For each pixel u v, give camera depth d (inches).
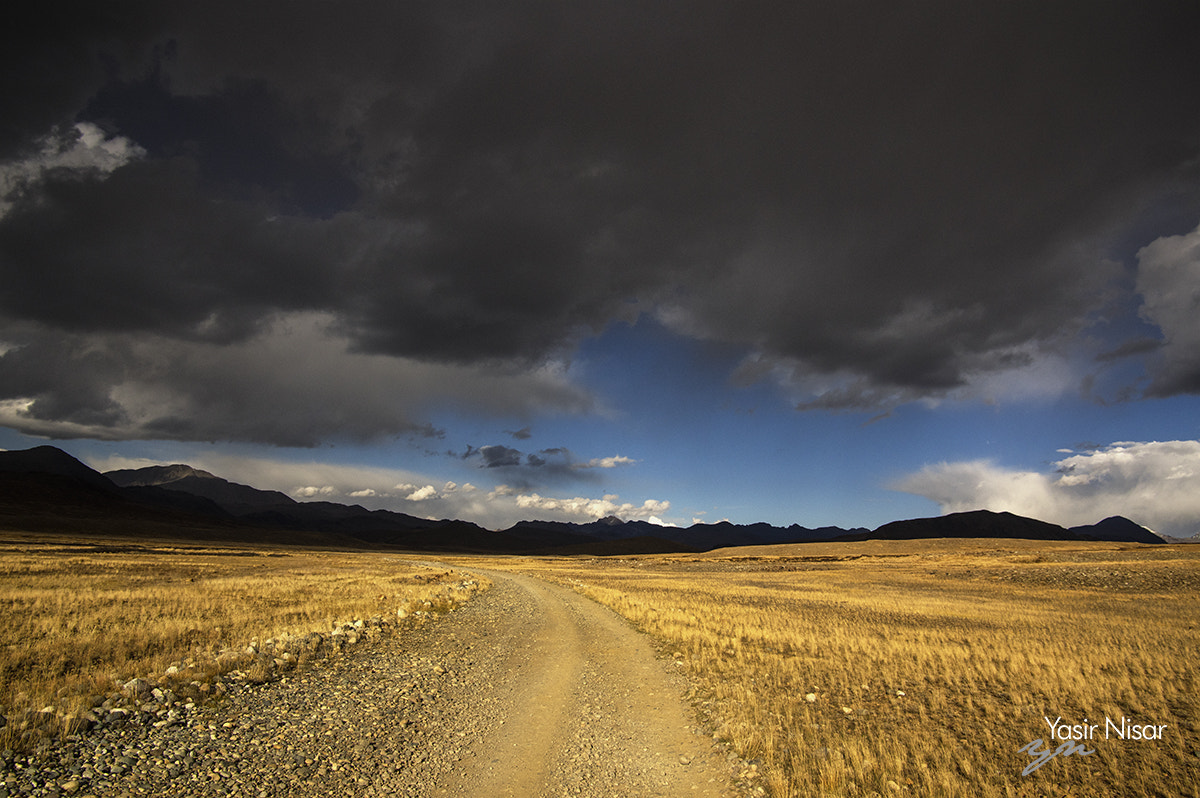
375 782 320.5
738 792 320.8
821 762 356.8
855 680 572.7
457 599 1310.3
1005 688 540.7
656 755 375.9
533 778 336.5
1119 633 852.6
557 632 884.0
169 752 335.0
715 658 673.0
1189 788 326.3
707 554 5315.0
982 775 342.3
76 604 845.8
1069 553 2935.5
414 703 475.5
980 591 1715.1
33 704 381.4
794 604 1278.3
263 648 597.0
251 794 293.6
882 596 1537.9
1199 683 548.4
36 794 270.7
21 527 5403.5
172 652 568.1
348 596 1184.8
